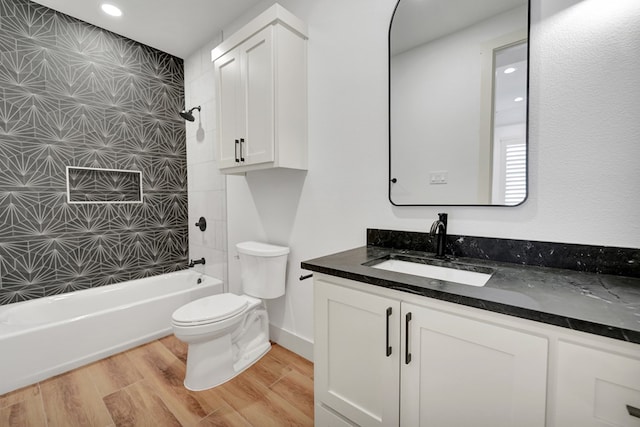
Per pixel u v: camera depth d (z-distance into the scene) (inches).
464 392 31.8
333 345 43.8
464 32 47.9
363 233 62.6
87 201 93.6
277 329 83.4
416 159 54.1
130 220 103.1
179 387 64.4
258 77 66.6
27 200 83.0
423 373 34.7
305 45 70.0
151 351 80.5
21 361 64.4
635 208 35.8
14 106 80.1
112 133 98.1
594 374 24.4
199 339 62.3
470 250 48.5
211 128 104.1
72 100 89.7
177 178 115.3
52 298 84.6
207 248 109.8
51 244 87.4
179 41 103.1
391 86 56.5
